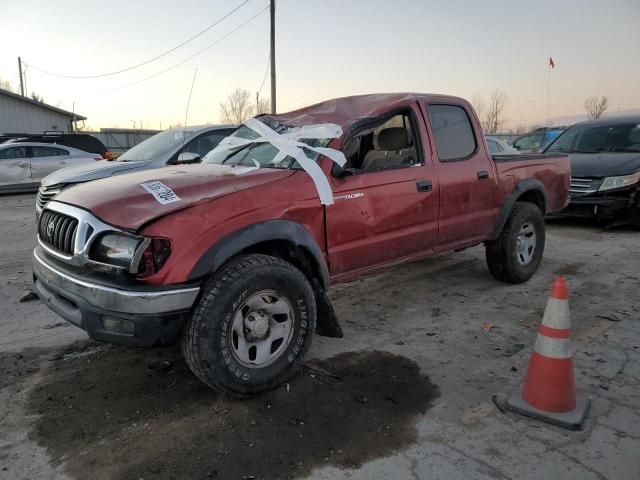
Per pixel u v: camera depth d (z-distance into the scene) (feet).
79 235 9.77
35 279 11.94
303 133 13.17
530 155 18.70
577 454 8.66
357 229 12.57
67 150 50.49
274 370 10.64
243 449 8.93
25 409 10.27
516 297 16.92
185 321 9.81
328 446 8.98
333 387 11.02
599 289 17.67
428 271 20.04
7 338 13.74
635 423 9.54
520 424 9.56
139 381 11.39
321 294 11.89
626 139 30.48
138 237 9.32
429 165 14.43
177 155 24.85
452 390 10.87
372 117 13.21
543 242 18.71
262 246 11.24
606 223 28.48
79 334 14.01
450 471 8.27
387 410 10.11
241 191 10.66
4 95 100.53
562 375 9.66
